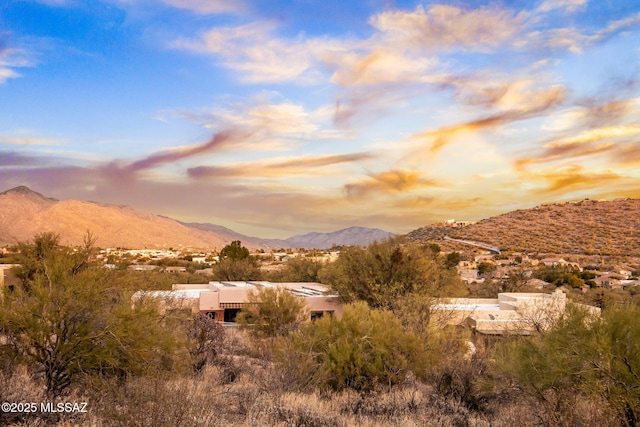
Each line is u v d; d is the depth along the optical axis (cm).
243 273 5150
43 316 955
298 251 15638
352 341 1471
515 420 1046
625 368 894
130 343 999
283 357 1384
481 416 1148
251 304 2228
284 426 933
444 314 2225
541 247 11925
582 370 964
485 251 12181
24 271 2175
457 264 8412
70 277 1011
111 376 976
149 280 1723
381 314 1681
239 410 973
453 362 1363
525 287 5203
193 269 7231
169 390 790
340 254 3056
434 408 1145
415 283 2791
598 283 7144
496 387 1188
